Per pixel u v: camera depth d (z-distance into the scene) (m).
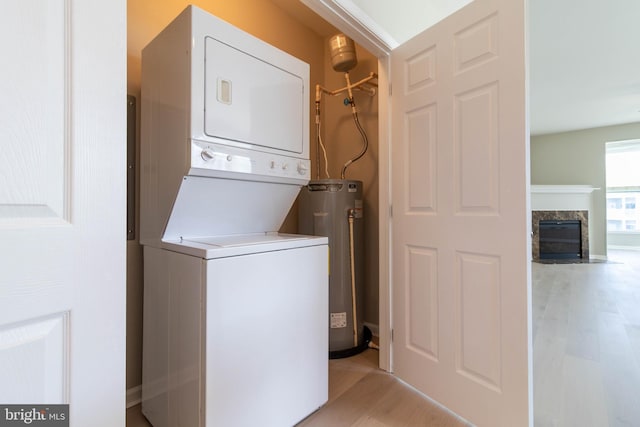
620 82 4.23
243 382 1.22
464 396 1.48
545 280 4.36
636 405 1.55
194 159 1.19
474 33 1.44
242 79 1.36
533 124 6.21
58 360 0.57
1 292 0.50
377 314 2.46
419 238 1.71
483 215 1.41
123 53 0.66
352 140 2.64
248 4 2.20
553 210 6.38
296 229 2.61
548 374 1.85
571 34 3.05
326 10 1.54
